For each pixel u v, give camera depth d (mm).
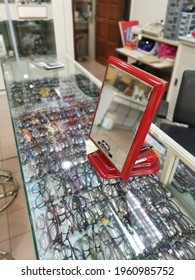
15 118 1242
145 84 613
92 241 680
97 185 836
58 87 1617
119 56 3551
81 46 5051
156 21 2996
